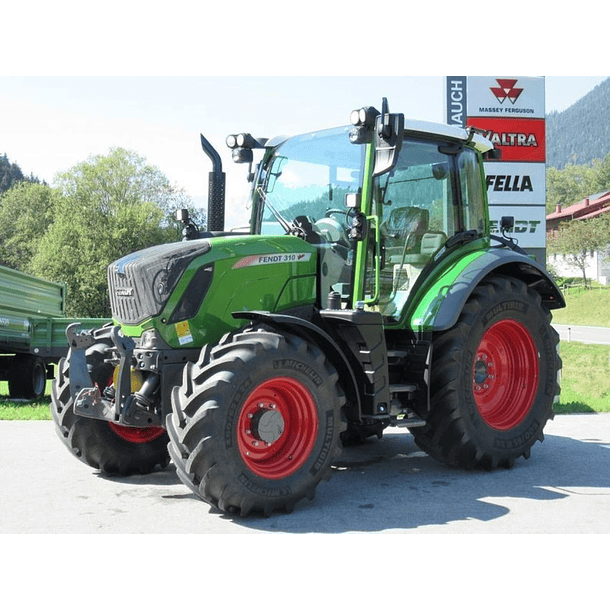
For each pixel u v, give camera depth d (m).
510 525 4.50
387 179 5.79
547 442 7.30
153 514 4.76
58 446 6.99
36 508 4.89
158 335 5.05
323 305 5.56
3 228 73.06
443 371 5.76
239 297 5.23
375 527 4.48
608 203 106.06
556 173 159.88
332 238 5.66
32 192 71.75
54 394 5.81
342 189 5.69
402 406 5.64
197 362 4.79
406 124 5.85
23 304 13.20
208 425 4.45
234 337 4.77
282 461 4.85
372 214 5.65
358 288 5.43
